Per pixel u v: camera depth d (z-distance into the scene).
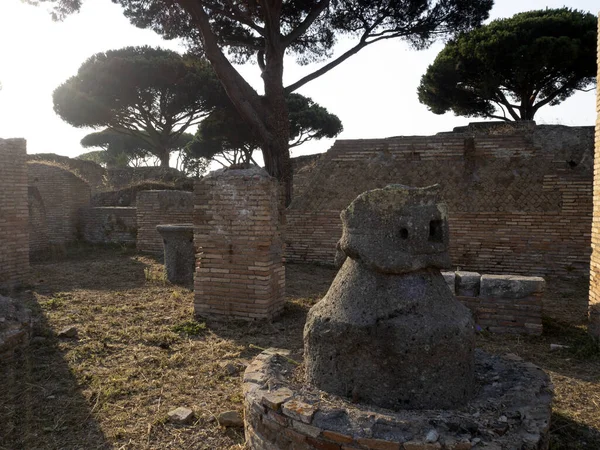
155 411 4.15
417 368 3.09
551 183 10.97
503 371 3.78
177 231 9.77
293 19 15.80
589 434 3.78
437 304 3.27
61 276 10.51
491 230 11.27
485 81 19.25
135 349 5.69
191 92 23.84
